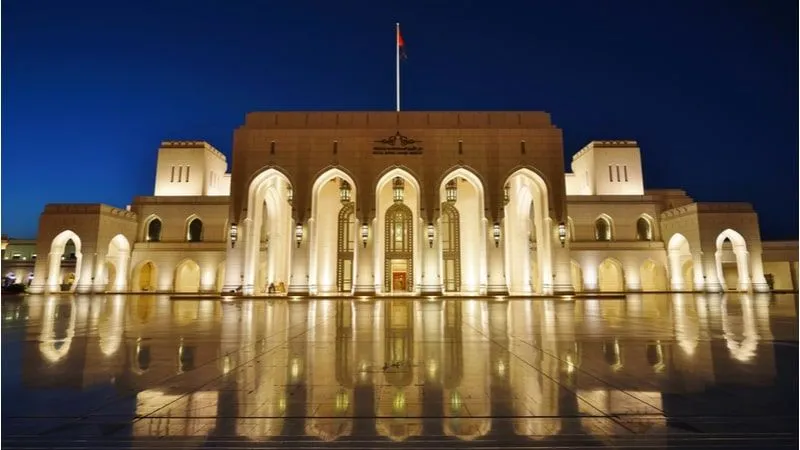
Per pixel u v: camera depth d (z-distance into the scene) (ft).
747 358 26.68
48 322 51.57
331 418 15.84
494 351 29.81
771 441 13.60
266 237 158.92
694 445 13.37
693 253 151.02
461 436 14.17
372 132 125.39
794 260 174.70
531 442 13.66
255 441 13.80
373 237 121.19
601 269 180.55
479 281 133.49
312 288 120.78
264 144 124.88
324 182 127.75
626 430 14.61
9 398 18.28
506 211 141.08
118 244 163.43
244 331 41.96
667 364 24.98
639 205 168.55
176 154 182.60
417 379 21.58
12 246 205.67
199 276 163.63
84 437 14.15
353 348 31.24
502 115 129.80
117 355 28.32
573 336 37.60
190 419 15.76
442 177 123.44
